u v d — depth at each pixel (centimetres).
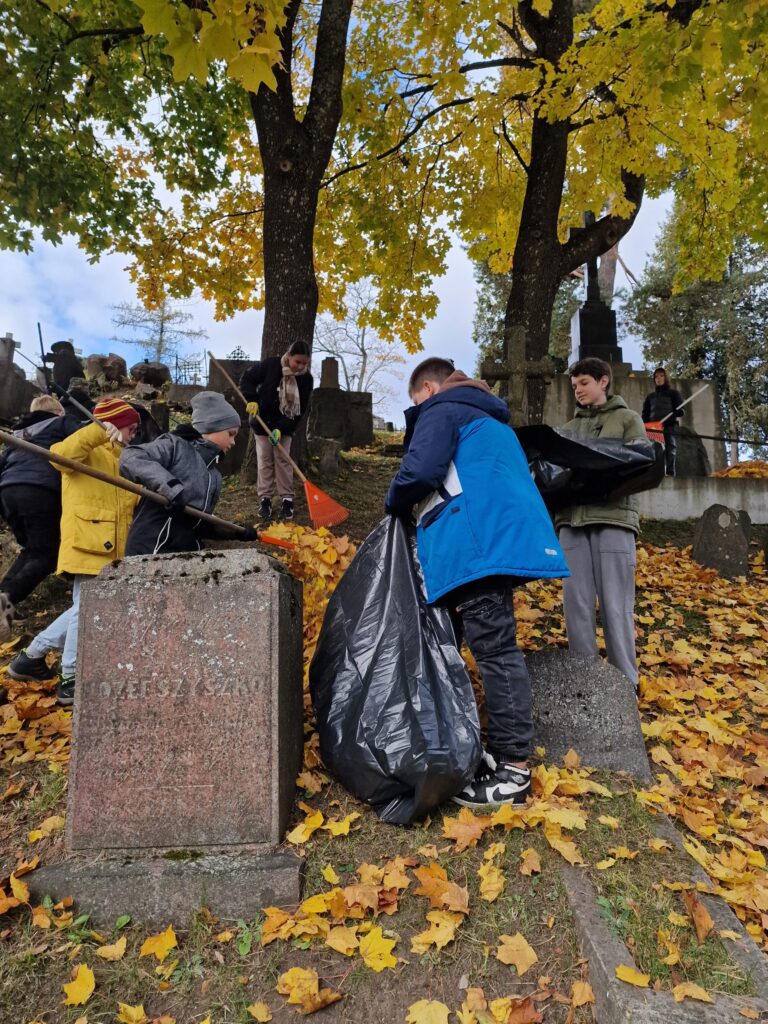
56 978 221
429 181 1104
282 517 645
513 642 283
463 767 261
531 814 262
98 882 242
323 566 441
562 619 512
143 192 1038
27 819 287
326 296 1184
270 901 241
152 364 1341
